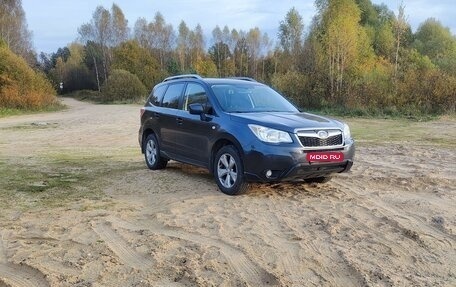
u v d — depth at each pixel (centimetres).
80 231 545
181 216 606
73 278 412
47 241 513
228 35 8644
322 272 424
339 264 442
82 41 9438
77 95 8362
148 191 754
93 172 930
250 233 533
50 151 1315
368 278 409
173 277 413
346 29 3070
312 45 3928
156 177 862
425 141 1441
